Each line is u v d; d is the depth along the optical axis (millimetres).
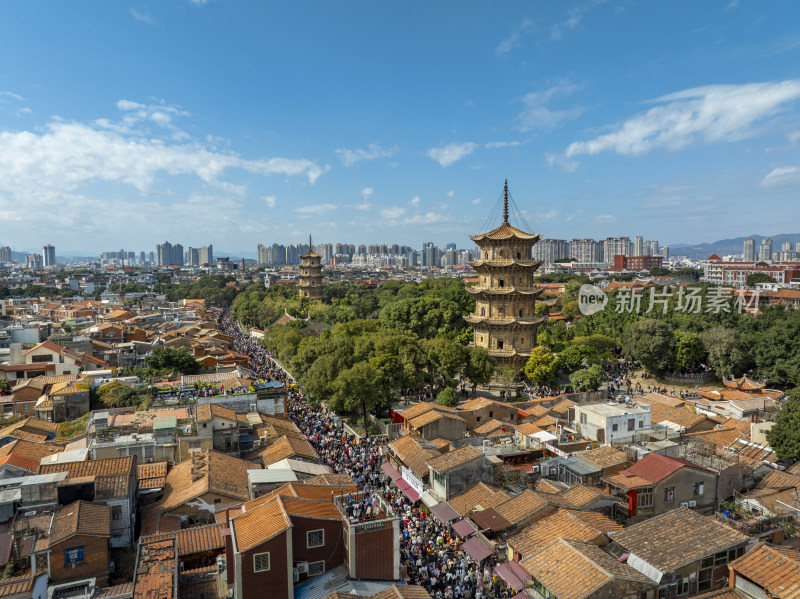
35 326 145375
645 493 51406
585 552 39062
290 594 39094
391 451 68375
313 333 155250
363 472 69062
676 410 80750
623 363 141375
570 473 57406
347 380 83688
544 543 43656
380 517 42781
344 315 195750
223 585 41219
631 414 69875
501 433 77250
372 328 141000
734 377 118125
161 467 62250
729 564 38031
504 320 119438
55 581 43875
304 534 40719
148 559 41438
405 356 102062
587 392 94938
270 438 71438
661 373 126125
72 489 49312
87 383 92625
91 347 128500
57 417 86688
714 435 71688
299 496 44469
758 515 48594
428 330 153750
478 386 118750
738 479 57750
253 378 102812
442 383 113875
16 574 43750
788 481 56281
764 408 85125
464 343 135250
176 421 67312
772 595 34531
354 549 40938
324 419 93250
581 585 36000
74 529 44500
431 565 47812
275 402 85438
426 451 63688
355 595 36469
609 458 59156
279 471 56969
